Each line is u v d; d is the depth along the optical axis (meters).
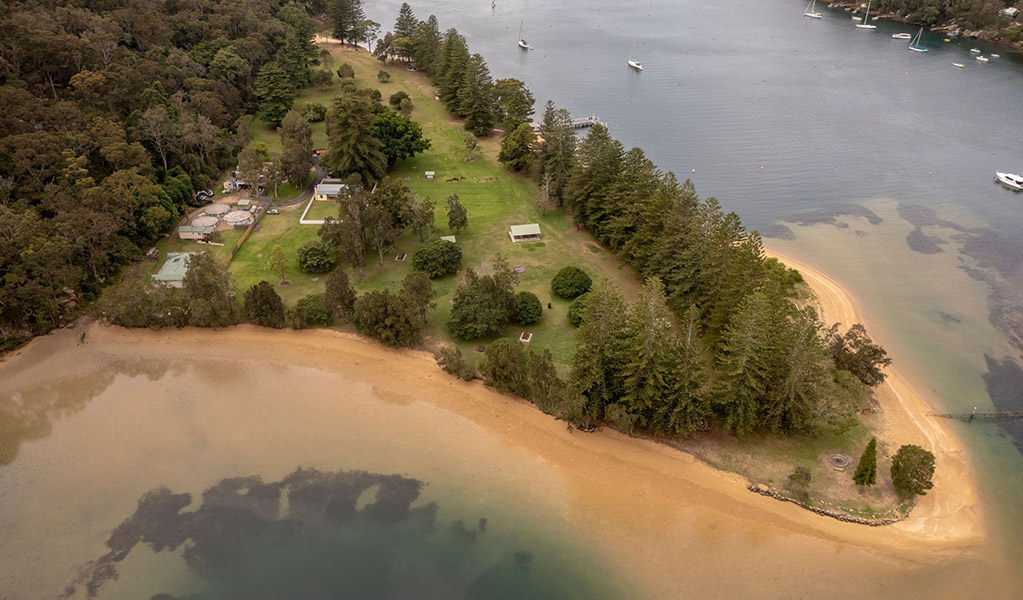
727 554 64.38
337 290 95.88
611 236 110.06
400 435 79.12
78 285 100.38
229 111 161.25
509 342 84.38
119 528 68.62
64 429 80.38
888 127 184.00
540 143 144.25
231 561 65.38
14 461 75.94
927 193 146.12
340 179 138.62
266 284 96.00
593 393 77.25
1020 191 146.88
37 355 92.38
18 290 91.00
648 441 77.38
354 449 77.38
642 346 72.44
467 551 65.88
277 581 63.56
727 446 76.06
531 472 74.00
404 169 149.75
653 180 108.25
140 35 162.75
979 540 65.75
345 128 133.75
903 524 67.06
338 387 86.56
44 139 105.69
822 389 76.75
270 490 72.56
